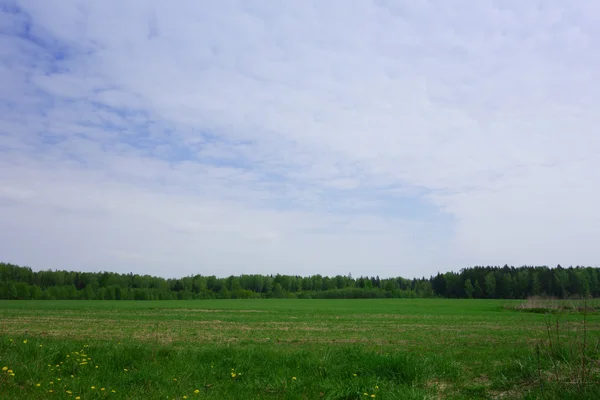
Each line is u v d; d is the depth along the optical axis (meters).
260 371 11.37
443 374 11.35
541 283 125.25
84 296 123.62
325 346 18.72
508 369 11.17
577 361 10.16
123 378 10.19
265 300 98.56
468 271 146.00
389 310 54.12
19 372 10.01
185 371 11.03
